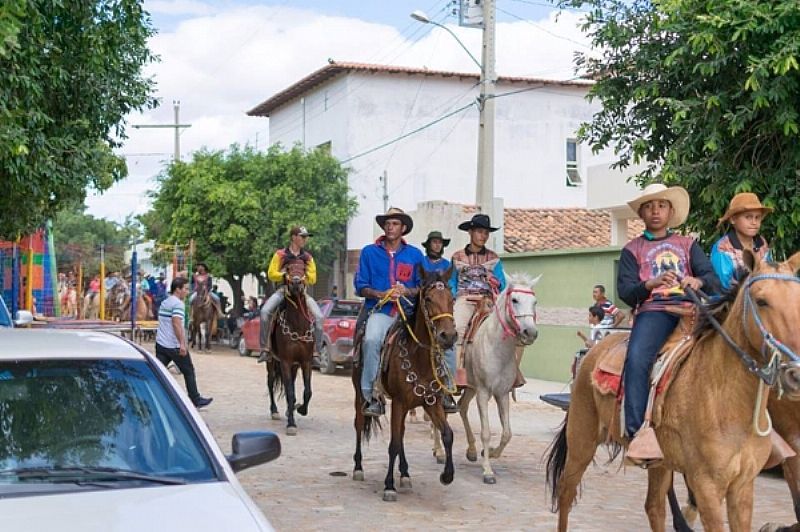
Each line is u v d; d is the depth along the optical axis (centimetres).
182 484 436
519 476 1055
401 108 3328
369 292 988
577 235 2686
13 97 1048
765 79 965
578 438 714
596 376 672
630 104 1250
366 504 905
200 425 480
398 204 3319
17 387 475
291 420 1337
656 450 605
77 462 444
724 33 996
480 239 1182
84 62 1211
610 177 2195
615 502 941
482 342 1045
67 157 1263
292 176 3086
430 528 816
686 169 1052
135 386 494
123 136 1403
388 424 1505
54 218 1589
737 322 557
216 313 3097
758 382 552
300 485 989
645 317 646
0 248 2212
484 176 2022
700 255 668
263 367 2412
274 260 1405
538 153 3506
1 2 780
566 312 2059
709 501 572
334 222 3139
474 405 1720
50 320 2141
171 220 3269
